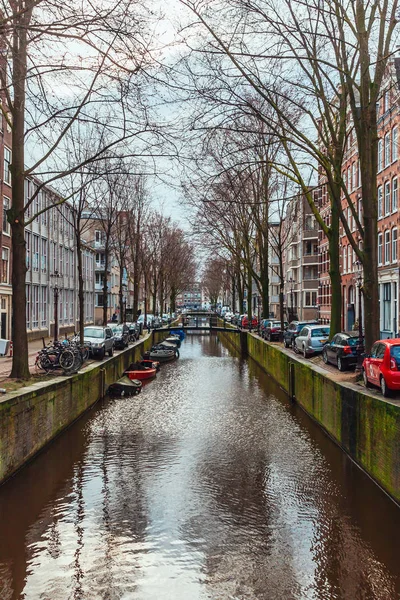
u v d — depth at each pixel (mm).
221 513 9891
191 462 13133
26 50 10922
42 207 36969
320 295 50875
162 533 9055
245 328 50125
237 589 7324
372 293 14422
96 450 14227
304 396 19547
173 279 72750
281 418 18375
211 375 31047
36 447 13312
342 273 41344
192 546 8562
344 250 40906
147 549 8492
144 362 32125
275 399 22391
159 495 10836
